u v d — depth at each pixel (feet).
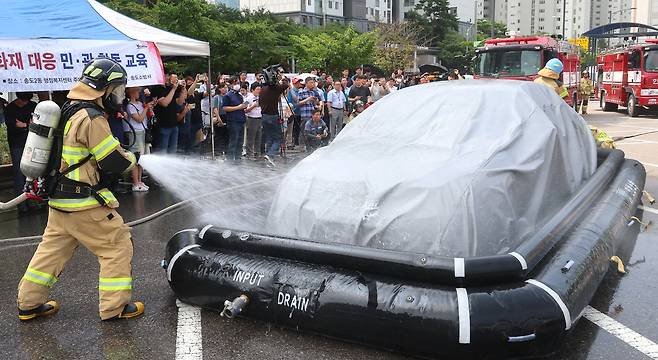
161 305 14.69
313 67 126.31
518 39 60.75
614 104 84.84
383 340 11.49
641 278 16.07
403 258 11.75
